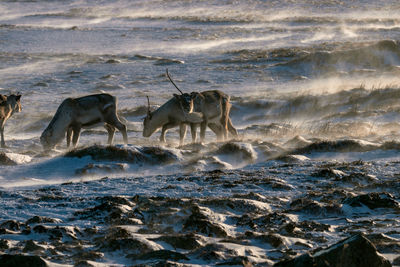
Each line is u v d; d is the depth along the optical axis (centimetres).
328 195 3734
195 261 2253
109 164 5450
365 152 6125
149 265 2095
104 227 3014
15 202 3722
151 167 5553
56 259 2305
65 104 7212
